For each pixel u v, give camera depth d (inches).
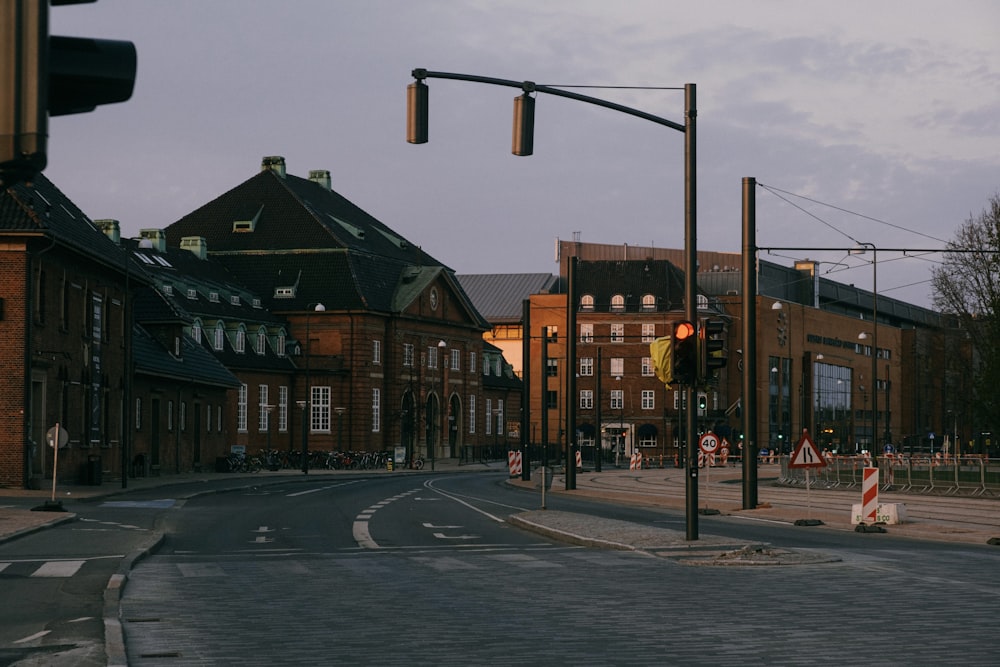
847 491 1808.6
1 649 416.2
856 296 5816.9
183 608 528.1
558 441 3905.0
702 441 1621.6
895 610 512.4
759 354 4793.3
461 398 4357.8
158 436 2410.2
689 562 728.3
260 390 3614.7
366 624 477.1
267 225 3924.7
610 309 4822.8
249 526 1106.1
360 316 3774.6
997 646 415.5
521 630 458.9
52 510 1251.8
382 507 1413.6
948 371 3078.2
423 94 714.8
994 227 2497.5
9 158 124.6
